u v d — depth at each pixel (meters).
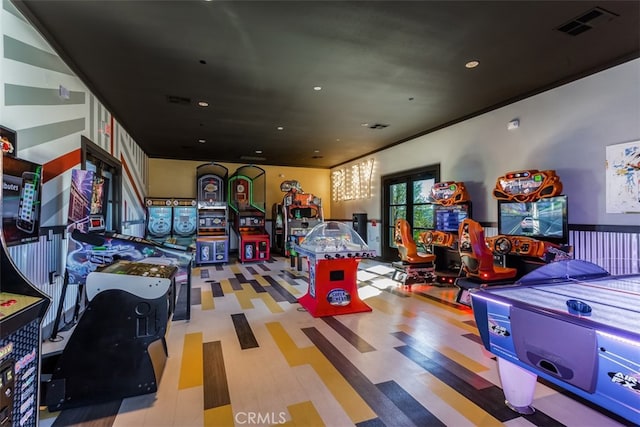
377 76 4.05
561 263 2.44
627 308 1.71
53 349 2.85
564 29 3.04
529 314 1.72
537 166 4.49
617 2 2.63
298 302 4.59
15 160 2.42
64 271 3.40
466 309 4.25
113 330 2.18
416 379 2.49
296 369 2.64
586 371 1.46
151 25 2.94
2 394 1.33
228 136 7.03
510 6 2.68
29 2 2.61
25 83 2.73
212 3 2.63
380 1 2.62
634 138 3.48
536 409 2.12
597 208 3.80
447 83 4.27
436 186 5.75
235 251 10.03
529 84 4.30
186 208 8.11
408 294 5.03
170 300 2.77
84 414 2.05
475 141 5.50
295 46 3.33
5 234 2.31
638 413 1.27
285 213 8.89
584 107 3.93
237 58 3.57
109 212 5.51
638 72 3.45
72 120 3.63
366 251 4.12
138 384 2.21
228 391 2.32
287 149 8.43
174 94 4.57
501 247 4.38
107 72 3.86
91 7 2.67
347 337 3.31
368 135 6.98
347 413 2.07
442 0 2.61
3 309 1.41
